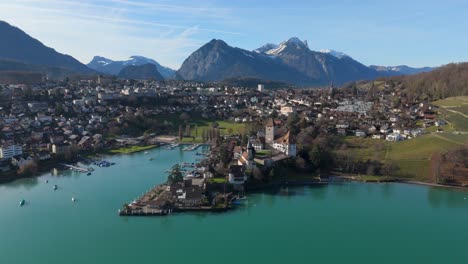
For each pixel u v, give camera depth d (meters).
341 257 181.62
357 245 193.75
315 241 198.00
